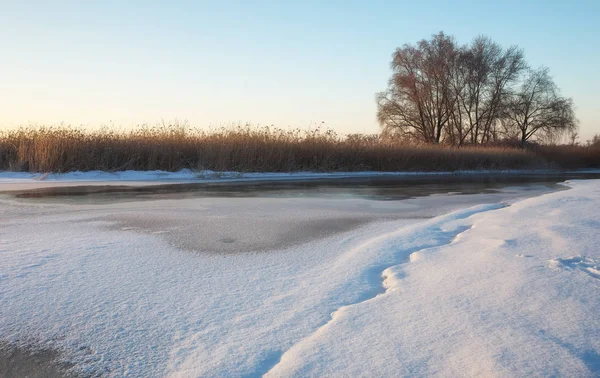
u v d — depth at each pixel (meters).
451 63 39.62
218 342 2.69
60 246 5.09
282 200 9.96
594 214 6.61
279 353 2.54
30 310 3.21
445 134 41.88
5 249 4.93
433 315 2.86
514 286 3.33
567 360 2.26
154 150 18.50
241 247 5.12
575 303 2.97
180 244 5.26
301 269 4.18
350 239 5.56
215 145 19.81
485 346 2.43
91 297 3.45
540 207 7.62
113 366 2.46
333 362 2.34
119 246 5.12
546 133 42.19
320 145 23.08
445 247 4.72
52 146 16.39
